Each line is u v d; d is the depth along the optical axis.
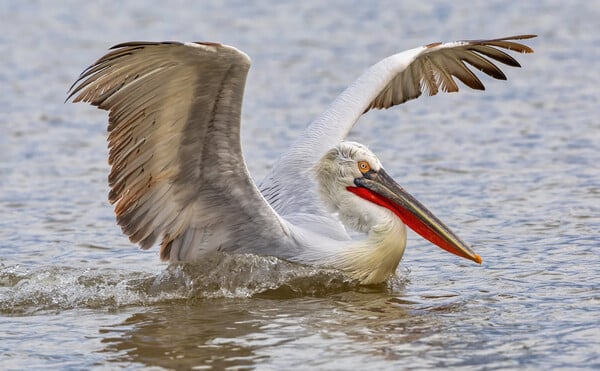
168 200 12.43
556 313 11.41
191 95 11.42
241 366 9.94
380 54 29.02
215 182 12.25
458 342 10.52
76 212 16.88
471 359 10.02
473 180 18.23
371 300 12.30
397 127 22.61
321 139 14.69
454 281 13.05
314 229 13.31
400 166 19.44
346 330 11.01
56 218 16.53
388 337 10.75
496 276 13.12
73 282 13.16
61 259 14.30
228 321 11.46
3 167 19.80
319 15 34.56
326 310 11.88
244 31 32.28
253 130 22.17
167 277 12.80
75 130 22.80
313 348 10.41
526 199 16.86
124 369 9.94
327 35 31.69
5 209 17.03
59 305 12.23
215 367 9.93
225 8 35.78
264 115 23.47
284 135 21.69
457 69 15.94
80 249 14.84
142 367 9.96
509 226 15.43
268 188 14.30
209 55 10.91
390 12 34.81
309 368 9.83
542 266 13.42
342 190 13.46
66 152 20.95
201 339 10.79
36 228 15.96
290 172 14.31
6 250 14.76
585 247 14.16
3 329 11.28
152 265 14.00
